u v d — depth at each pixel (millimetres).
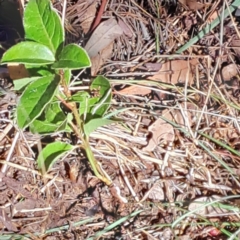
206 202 390
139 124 425
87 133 368
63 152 367
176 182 409
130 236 384
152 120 427
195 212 390
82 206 392
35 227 382
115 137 415
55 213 387
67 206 391
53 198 391
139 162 413
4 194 384
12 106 399
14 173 391
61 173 398
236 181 398
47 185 388
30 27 328
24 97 324
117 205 393
